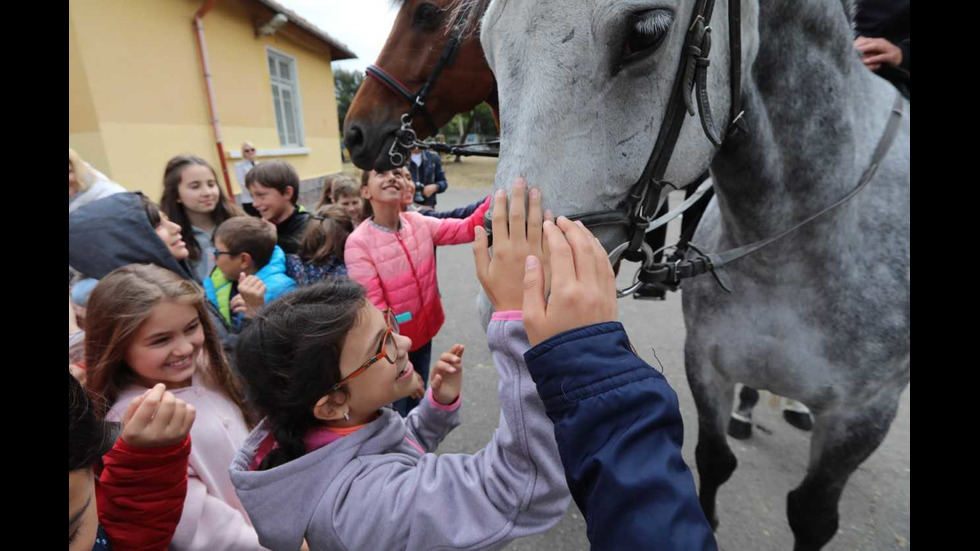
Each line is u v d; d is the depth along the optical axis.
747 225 1.24
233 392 1.26
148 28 5.13
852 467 1.36
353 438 0.82
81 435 0.64
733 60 0.95
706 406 1.57
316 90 9.38
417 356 2.05
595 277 0.62
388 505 0.76
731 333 1.38
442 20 2.09
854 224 1.19
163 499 0.82
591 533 0.53
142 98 5.07
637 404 0.54
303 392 0.78
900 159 1.26
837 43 1.09
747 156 1.13
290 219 2.44
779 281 1.26
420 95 2.19
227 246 1.84
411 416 1.18
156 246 1.49
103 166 4.68
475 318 3.84
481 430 2.48
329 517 0.76
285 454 0.83
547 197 0.83
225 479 1.10
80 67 4.43
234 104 6.68
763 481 2.11
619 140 0.87
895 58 1.46
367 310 0.85
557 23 0.82
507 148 0.85
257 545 1.03
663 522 0.49
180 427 0.81
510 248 0.71
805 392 1.33
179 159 2.05
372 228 1.88
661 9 0.81
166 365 1.09
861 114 1.20
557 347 0.57
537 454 0.69
